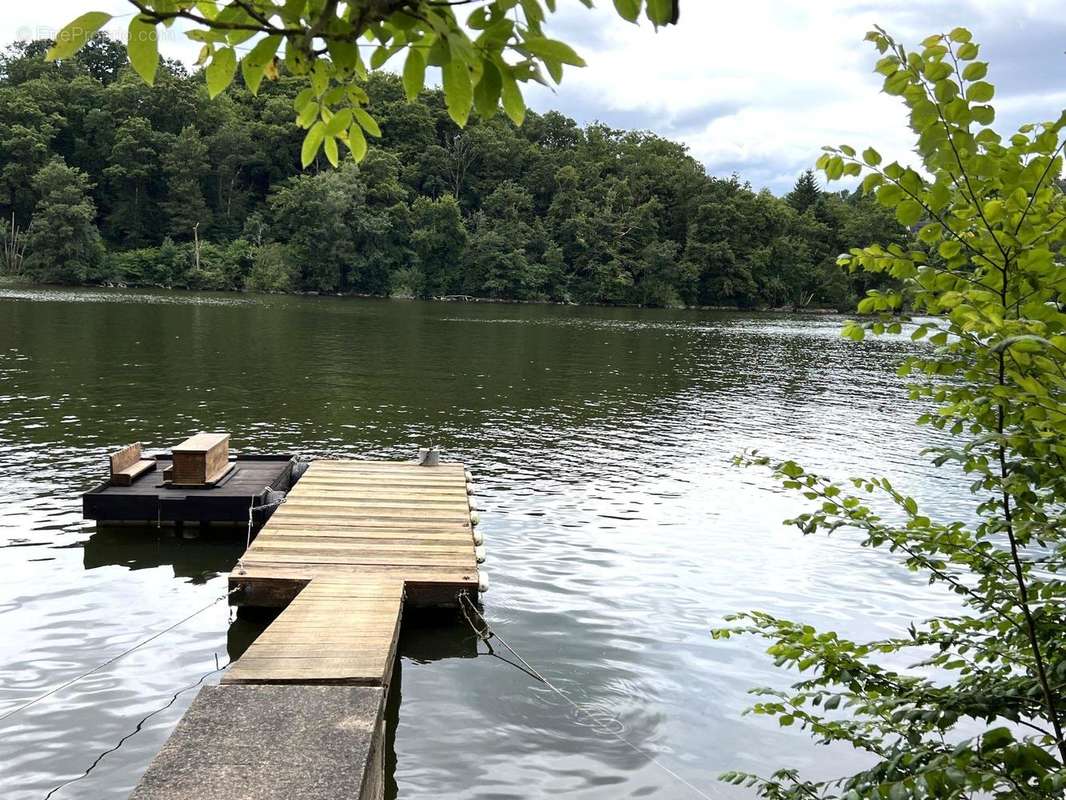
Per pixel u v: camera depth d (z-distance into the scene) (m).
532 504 12.50
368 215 80.81
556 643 7.79
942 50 2.37
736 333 54.25
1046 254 2.32
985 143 2.41
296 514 10.25
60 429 15.89
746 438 18.80
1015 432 2.46
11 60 87.81
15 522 10.37
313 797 3.17
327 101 1.77
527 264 86.62
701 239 94.44
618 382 27.31
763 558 10.56
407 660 7.33
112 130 80.69
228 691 4.01
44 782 5.29
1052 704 2.38
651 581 9.54
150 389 20.94
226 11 1.40
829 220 105.25
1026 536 2.43
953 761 2.21
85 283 71.56
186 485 10.85
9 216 75.50
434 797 5.34
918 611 9.00
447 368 28.45
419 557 8.91
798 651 2.93
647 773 5.75
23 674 6.70
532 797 5.40
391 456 15.34
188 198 80.50
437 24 1.27
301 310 54.12
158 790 3.18
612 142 113.75
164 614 8.02
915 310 2.75
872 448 18.17
